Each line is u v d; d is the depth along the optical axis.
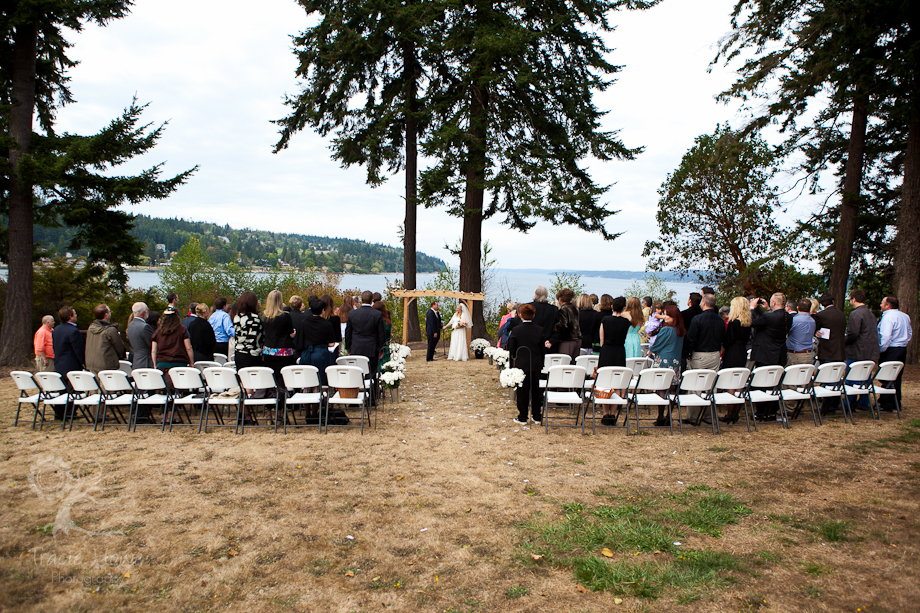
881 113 12.48
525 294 21.42
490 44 12.93
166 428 6.62
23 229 11.80
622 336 6.62
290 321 6.80
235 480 4.81
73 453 5.54
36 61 12.99
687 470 5.12
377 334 7.54
